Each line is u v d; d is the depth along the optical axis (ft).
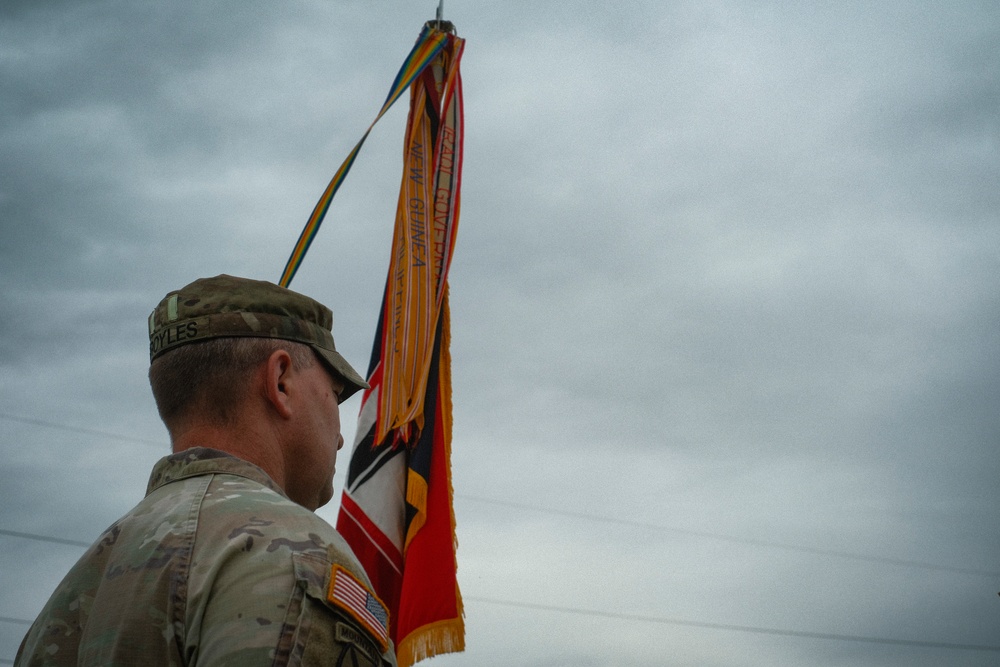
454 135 19.31
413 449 17.12
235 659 3.96
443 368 18.07
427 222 18.75
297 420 5.58
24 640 4.91
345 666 4.16
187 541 4.49
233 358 5.46
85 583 4.72
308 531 4.54
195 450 5.13
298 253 11.13
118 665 4.22
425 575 16.20
